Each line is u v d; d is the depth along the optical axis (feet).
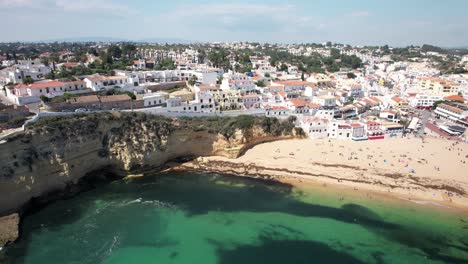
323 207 233.76
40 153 230.48
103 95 350.64
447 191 249.34
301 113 399.03
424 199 242.37
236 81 436.35
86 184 260.42
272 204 238.07
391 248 190.60
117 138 272.72
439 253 186.39
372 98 503.61
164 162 298.15
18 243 189.26
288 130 347.97
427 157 300.20
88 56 628.28
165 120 301.22
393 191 252.83
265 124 336.70
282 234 203.41
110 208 230.68
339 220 217.56
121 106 326.85
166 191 256.93
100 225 209.97
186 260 180.04
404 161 292.81
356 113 432.66
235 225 212.43
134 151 277.44
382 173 274.98
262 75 572.51
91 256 181.37
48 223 210.38
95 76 393.91
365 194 250.16
